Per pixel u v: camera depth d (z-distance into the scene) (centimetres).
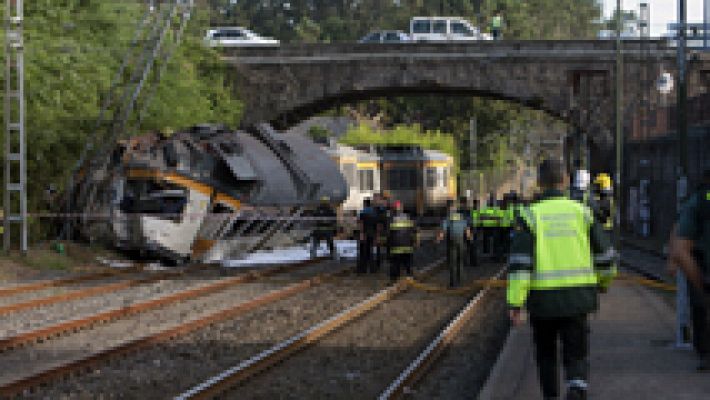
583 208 1011
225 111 6031
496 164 13012
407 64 6253
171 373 1515
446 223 2847
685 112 2025
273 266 3500
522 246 980
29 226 3641
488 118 12988
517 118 13462
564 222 993
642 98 6106
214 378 1369
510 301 972
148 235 3356
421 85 6256
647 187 4569
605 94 6231
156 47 4272
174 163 3372
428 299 2570
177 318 2130
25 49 4038
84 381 1441
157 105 4734
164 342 1791
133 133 4091
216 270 3331
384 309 2341
